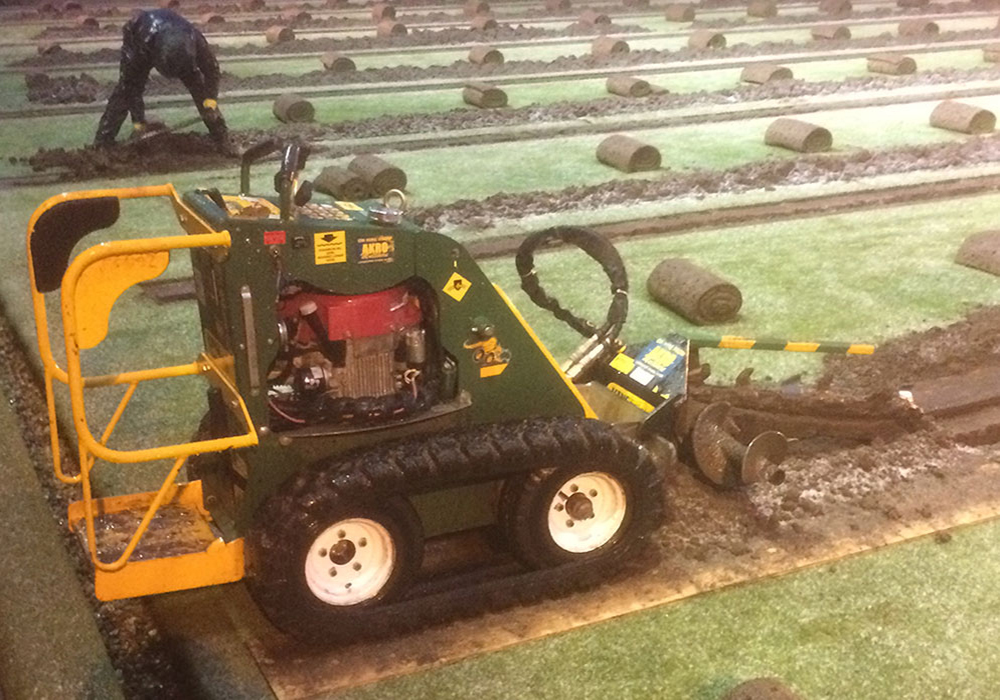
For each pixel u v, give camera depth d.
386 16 22.67
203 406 5.80
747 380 5.26
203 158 11.30
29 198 9.95
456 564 4.21
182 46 10.64
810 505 4.76
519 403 4.09
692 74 16.98
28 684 3.69
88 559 3.90
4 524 4.71
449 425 3.97
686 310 6.97
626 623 3.97
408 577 3.85
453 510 4.06
